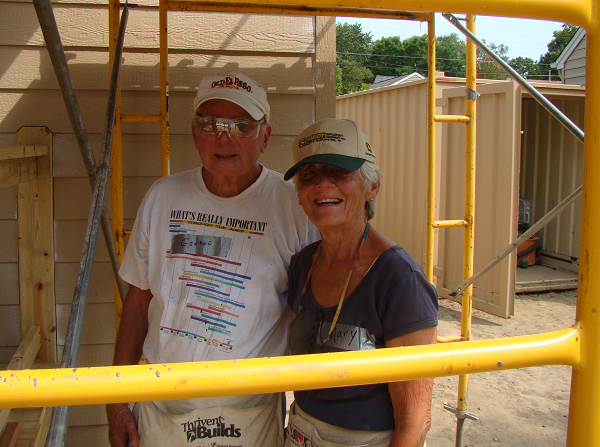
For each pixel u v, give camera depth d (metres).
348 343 1.21
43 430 2.03
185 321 1.49
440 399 3.63
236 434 1.44
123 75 2.43
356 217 1.31
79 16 2.40
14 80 2.38
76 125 1.55
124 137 2.47
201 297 1.49
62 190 2.45
